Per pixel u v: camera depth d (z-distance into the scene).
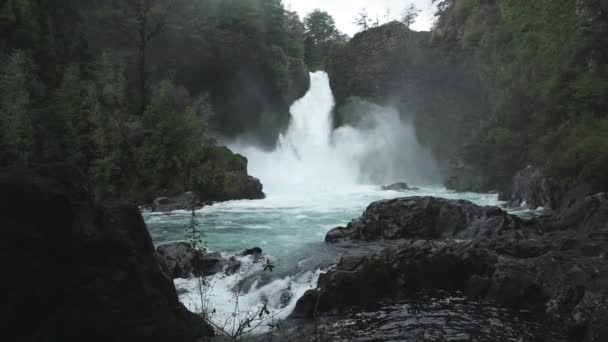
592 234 14.73
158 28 42.78
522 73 39.91
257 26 53.44
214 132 49.53
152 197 33.09
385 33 58.53
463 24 53.00
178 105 42.91
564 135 29.62
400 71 56.56
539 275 11.30
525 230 17.20
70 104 34.34
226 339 7.93
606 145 24.78
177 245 14.80
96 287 5.61
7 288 4.87
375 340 9.02
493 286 11.58
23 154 29.61
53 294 5.24
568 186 25.31
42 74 36.66
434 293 12.05
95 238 5.75
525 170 29.92
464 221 18.39
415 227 18.48
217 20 51.50
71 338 5.36
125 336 5.80
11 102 30.42
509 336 9.13
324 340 9.05
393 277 12.24
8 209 5.04
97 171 32.16
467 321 10.00
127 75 42.84
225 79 51.03
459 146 48.12
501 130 36.88
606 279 10.05
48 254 5.25
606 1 34.69
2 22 34.50
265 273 13.55
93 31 43.72
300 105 62.03
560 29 38.41
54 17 42.25
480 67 47.22
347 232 18.67
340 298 10.99
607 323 8.41
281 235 20.19
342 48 62.19
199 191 34.62
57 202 5.38
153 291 6.39
